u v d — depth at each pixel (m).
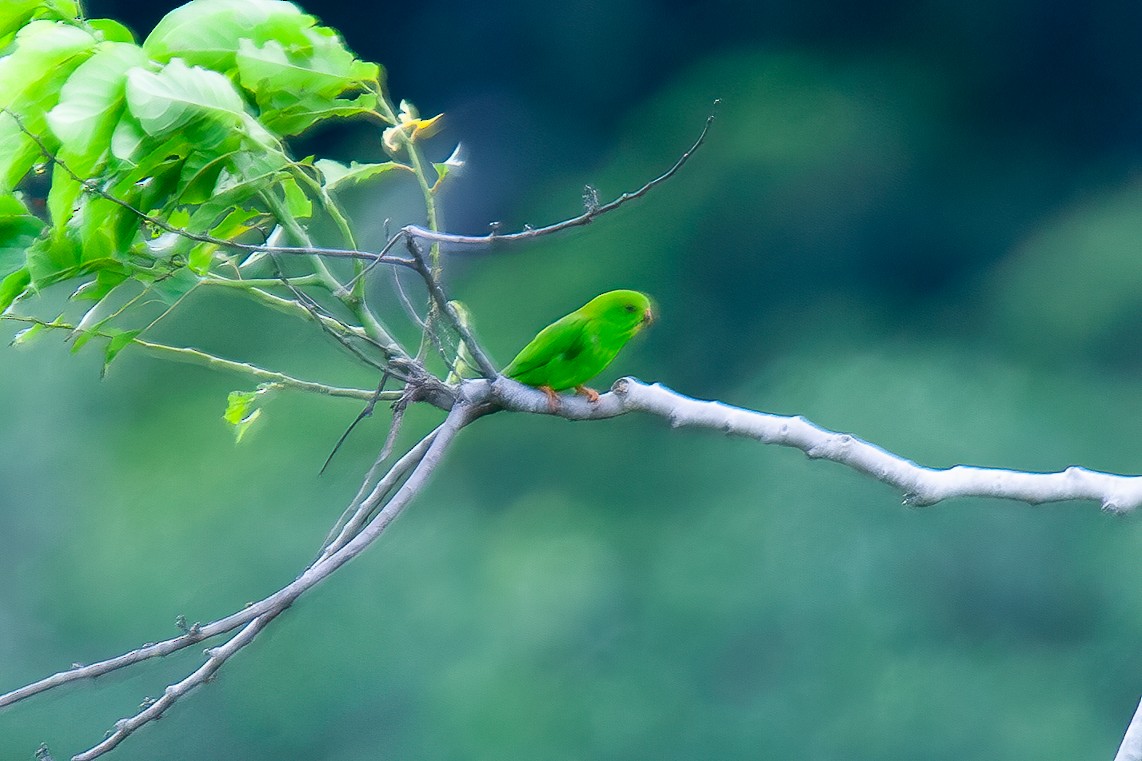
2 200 9.12
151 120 9.05
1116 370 26.28
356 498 9.09
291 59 9.12
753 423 9.24
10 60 9.05
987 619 21.17
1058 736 20.14
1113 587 20.98
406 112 9.20
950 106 31.64
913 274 30.11
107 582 22.52
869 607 21.55
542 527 23.59
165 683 19.64
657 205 30.69
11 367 23.25
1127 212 29.06
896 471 9.24
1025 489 9.25
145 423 23.36
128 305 9.14
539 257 28.92
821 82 31.78
